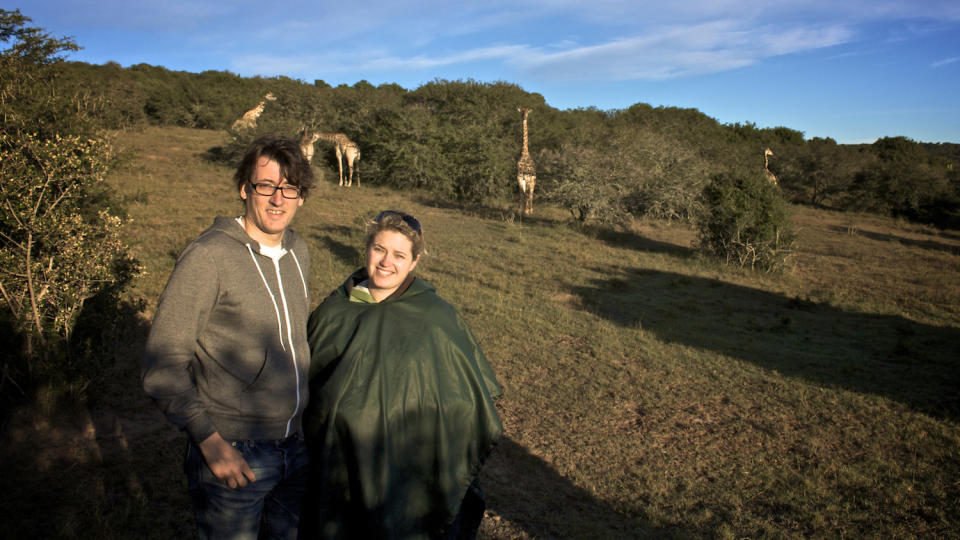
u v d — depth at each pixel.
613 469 4.38
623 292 9.78
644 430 5.04
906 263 14.24
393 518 2.16
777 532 3.64
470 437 2.31
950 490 4.22
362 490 2.12
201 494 1.88
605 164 15.66
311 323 2.39
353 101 26.72
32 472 3.62
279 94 28.66
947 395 6.06
